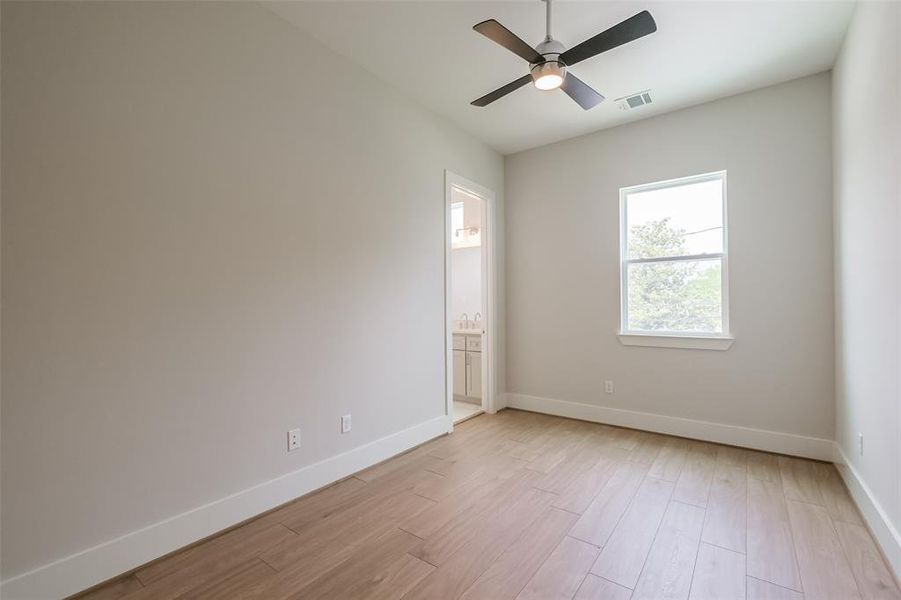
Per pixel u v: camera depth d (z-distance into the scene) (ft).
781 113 10.00
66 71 5.31
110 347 5.64
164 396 6.14
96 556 5.46
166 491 6.14
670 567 5.77
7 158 4.89
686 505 7.53
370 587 5.41
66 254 5.30
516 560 5.95
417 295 10.77
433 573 5.68
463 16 7.66
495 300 14.23
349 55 8.89
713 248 11.09
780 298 10.05
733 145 10.59
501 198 14.62
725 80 9.84
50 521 5.14
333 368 8.60
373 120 9.59
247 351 7.14
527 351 14.29
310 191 8.21
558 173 13.57
